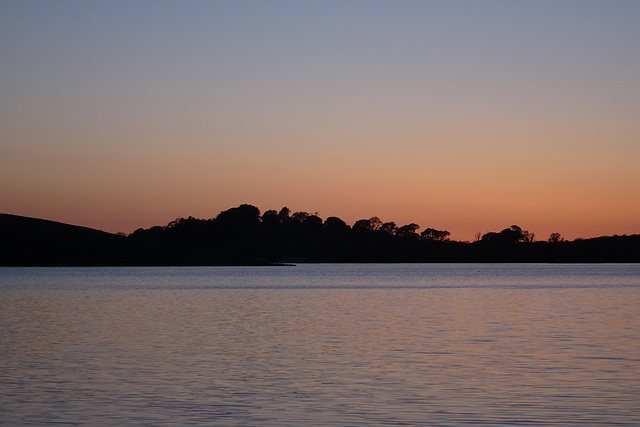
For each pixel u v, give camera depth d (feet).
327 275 546.26
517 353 98.99
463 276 524.52
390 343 110.83
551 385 76.13
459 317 159.33
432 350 102.58
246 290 301.43
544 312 173.68
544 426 60.18
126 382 78.48
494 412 64.85
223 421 62.13
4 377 81.25
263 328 135.54
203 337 119.96
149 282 379.35
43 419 62.59
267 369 86.84
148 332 128.06
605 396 70.79
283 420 62.44
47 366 88.84
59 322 147.84
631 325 137.49
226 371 85.40
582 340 113.29
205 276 485.15
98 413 64.69
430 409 66.13
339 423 61.46
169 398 70.69
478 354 98.32
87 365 89.66
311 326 139.33
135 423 61.41
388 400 69.77
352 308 191.93
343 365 89.66
